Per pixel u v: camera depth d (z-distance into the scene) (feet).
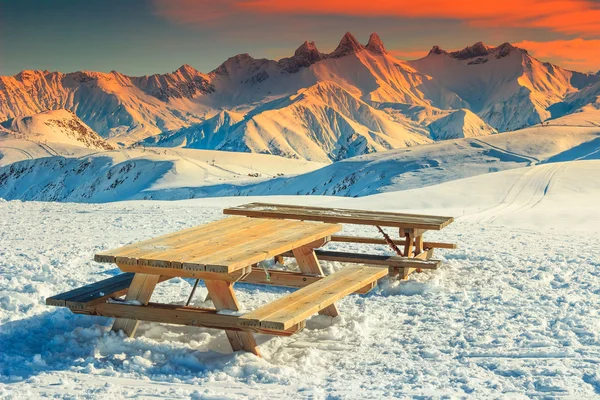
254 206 39.04
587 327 23.11
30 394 16.72
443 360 20.21
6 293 27.53
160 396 16.99
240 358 19.86
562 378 17.90
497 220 87.20
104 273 33.27
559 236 51.55
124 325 21.79
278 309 20.07
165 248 22.31
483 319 24.66
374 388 17.58
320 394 17.04
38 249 40.42
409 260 31.09
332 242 43.88
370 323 24.66
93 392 17.19
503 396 16.66
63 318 24.30
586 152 587.68
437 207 140.56
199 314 20.53
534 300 27.63
